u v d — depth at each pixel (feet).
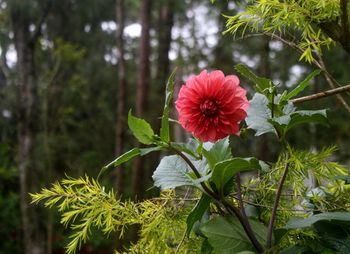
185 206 3.61
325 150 3.42
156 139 2.96
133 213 3.48
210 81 3.02
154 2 20.15
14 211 24.02
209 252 3.41
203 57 22.59
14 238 25.29
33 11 20.34
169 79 2.89
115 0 26.02
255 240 2.96
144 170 17.88
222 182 2.95
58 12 23.36
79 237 3.36
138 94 18.22
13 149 24.82
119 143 18.63
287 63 14.17
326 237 2.98
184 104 3.06
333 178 3.22
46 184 21.57
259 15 3.36
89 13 24.63
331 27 3.30
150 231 3.57
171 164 3.28
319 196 3.52
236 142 11.39
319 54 3.74
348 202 3.56
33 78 21.49
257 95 3.56
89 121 29.50
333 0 3.20
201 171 3.19
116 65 29.89
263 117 3.43
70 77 26.89
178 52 24.09
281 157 3.55
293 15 3.23
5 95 26.08
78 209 3.37
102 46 29.27
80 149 28.86
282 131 3.25
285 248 3.27
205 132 3.03
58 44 21.71
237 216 2.98
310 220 2.87
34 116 21.22
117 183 17.72
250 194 3.70
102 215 3.71
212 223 3.06
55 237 21.53
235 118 3.00
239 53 21.06
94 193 3.37
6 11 21.58
